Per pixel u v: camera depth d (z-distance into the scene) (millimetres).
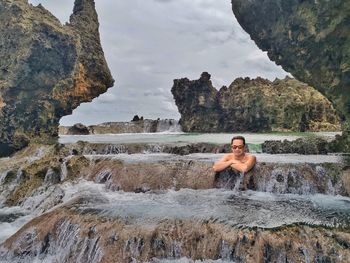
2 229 13016
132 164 15719
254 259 8711
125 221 10250
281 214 10594
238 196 12852
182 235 9609
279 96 46375
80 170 17047
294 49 23359
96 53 40562
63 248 10328
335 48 20266
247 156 14047
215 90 52844
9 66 31359
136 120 57594
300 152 20984
